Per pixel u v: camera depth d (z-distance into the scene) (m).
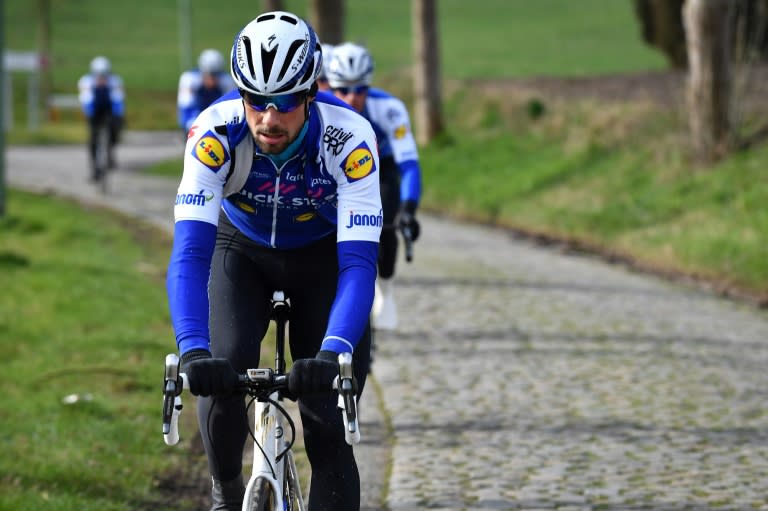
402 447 14.17
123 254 29.11
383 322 17.44
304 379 7.30
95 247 29.88
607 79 50.94
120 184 47.38
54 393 16.52
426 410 15.78
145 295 23.89
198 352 7.67
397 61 103.94
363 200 8.66
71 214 36.16
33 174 51.03
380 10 150.12
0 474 12.82
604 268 28.89
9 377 17.36
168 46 130.62
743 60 36.94
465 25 126.56
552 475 13.02
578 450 13.95
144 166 57.97
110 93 42.12
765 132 35.00
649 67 77.31
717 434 14.60
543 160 42.19
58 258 27.75
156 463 13.80
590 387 16.95
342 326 8.03
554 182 39.25
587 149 40.41
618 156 38.97
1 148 33.81
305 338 9.23
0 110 33.78
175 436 7.42
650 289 25.84
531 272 27.81
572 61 84.69
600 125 42.06
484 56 91.62
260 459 7.97
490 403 16.11
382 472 13.34
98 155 42.50
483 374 17.75
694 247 28.94
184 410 16.19
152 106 100.19
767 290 25.38
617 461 13.52
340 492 8.59
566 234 34.03
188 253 8.27
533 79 54.62
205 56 32.03
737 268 26.88
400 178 17.36
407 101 58.47
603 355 19.03
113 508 12.03
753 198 30.75
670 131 38.81
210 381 7.20
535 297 24.33
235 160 8.55
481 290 25.06
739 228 29.25
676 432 14.69
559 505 12.05
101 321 21.30
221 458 8.56
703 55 34.41
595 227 33.53
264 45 7.85
